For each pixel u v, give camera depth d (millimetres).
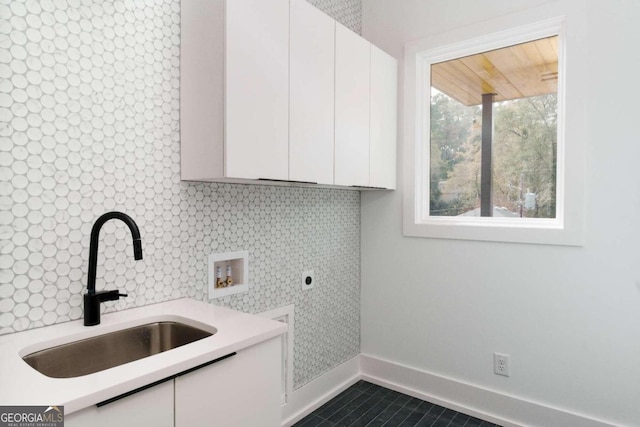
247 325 1256
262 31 1512
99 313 1240
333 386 2467
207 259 1700
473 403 2254
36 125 1184
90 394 784
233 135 1396
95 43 1318
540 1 2045
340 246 2545
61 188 1242
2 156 1119
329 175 1877
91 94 1311
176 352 1017
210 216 1713
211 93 1427
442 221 2463
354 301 2680
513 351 2141
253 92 1473
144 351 1314
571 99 1936
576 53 1922
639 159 1785
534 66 2139
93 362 1189
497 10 2193
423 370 2461
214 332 1230
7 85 1125
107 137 1354
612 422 1863
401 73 2541
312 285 2301
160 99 1512
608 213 1861
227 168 1374
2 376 864
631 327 1814
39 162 1192
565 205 1964
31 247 1180
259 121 1497
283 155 1608
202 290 1680
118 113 1383
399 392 2525
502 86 2248
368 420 2168
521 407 2100
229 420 1110
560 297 2000
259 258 1959
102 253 1347
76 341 1154
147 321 1330
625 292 1827
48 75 1207
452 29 2350
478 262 2260
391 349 2602
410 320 2518
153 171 1493
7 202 1130
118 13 1381
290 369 2133
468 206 2375
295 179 1670
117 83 1379
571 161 1940
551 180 2094
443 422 2158
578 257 1946
